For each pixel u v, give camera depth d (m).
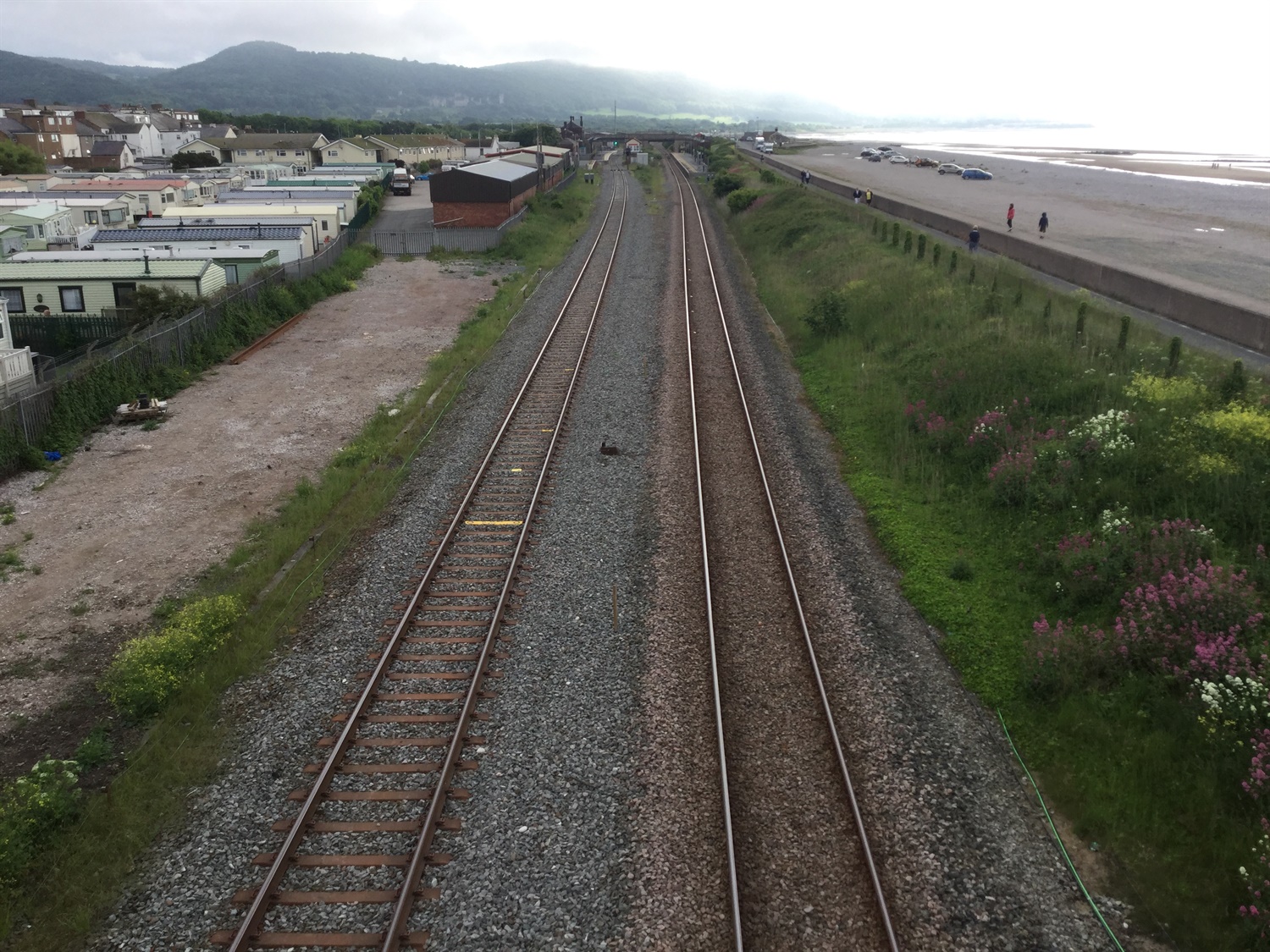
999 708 10.90
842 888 8.14
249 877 8.27
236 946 7.39
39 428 20.89
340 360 28.86
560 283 38.81
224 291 32.84
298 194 62.66
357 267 43.44
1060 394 18.17
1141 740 9.81
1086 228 47.81
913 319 26.23
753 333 30.09
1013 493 15.46
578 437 19.94
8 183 69.62
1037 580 13.34
